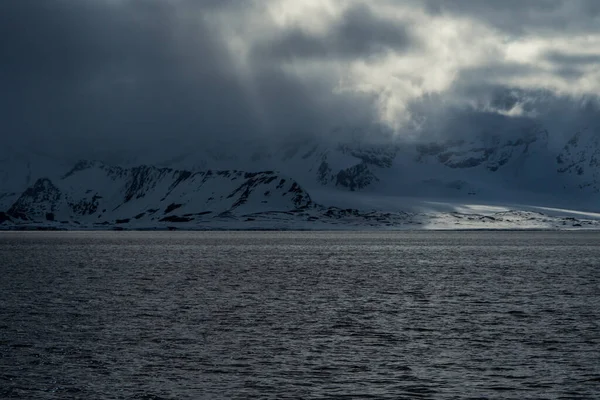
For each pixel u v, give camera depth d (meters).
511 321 83.75
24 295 108.38
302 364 62.38
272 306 96.25
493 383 56.69
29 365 61.78
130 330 77.50
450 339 72.88
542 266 171.88
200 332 76.38
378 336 74.44
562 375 58.88
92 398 52.88
